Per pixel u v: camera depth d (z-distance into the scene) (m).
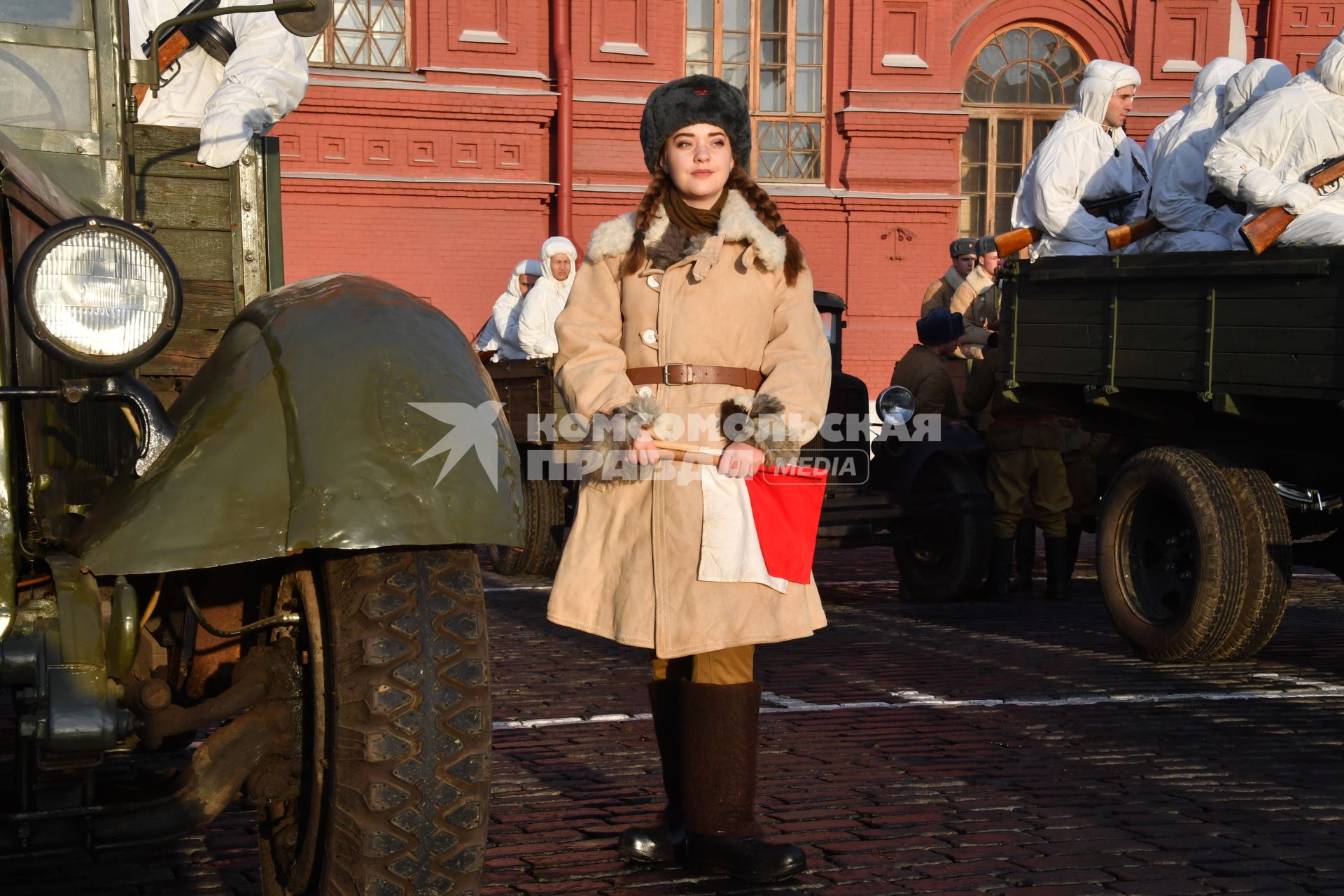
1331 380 5.69
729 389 3.41
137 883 3.54
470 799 2.62
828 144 18.80
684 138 3.44
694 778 3.52
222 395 2.83
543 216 17.84
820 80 18.80
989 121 19.39
